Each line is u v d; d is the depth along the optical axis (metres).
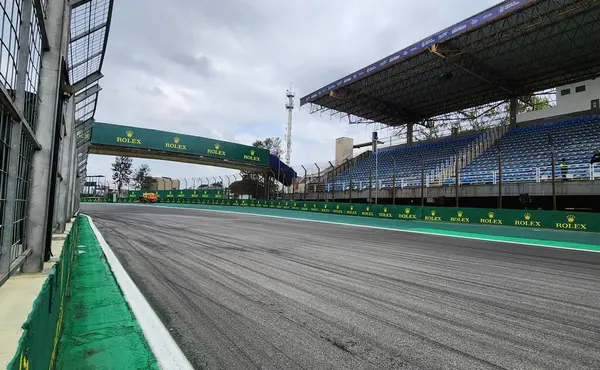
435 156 31.19
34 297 2.27
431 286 5.73
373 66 27.50
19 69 2.47
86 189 60.09
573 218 14.80
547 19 19.48
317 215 25.89
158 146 37.47
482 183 22.19
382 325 3.92
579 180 18.03
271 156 47.66
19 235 2.76
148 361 2.88
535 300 5.05
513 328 3.94
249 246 9.98
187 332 3.57
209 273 6.32
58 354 2.89
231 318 4.02
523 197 20.05
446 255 9.12
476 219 18.09
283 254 8.66
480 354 3.26
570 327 4.01
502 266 7.71
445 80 28.66
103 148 35.88
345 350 3.27
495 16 19.30
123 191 57.72
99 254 7.94
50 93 3.32
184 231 13.75
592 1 17.48
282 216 25.75
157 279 5.75
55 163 3.70
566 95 27.48
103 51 7.30
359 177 35.28
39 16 2.85
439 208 19.83
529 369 3.01
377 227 18.08
